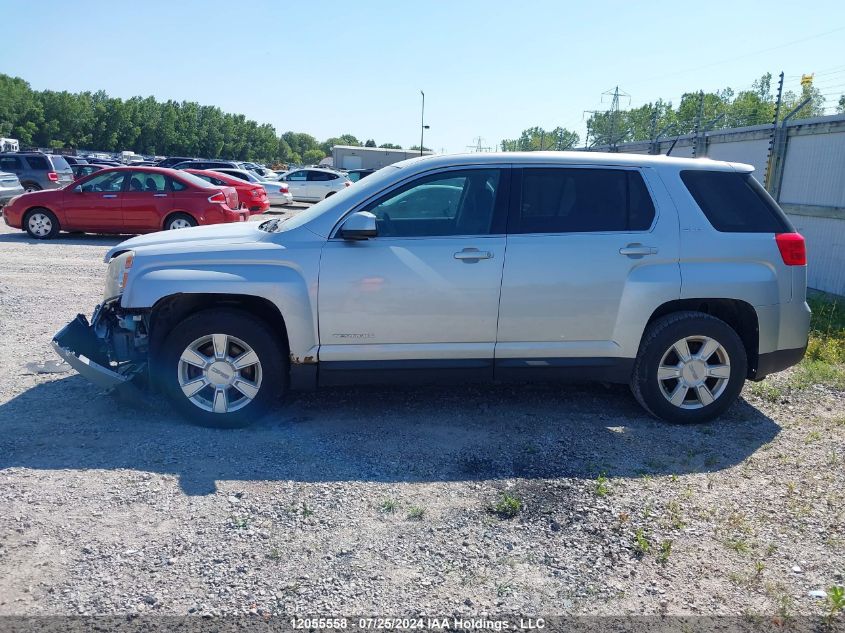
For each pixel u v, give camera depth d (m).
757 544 3.43
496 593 3.00
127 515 3.53
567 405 5.38
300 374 4.71
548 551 3.33
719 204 4.97
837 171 11.14
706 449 4.60
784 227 5.06
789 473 4.25
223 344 4.62
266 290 4.54
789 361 5.14
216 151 135.50
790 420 5.18
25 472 3.94
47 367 5.83
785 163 12.60
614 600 2.98
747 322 5.06
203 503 3.67
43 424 4.65
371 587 3.02
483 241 4.70
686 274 4.83
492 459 4.35
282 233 4.73
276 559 3.20
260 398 4.67
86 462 4.10
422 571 3.14
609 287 4.77
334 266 4.60
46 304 8.27
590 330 4.82
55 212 14.68
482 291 4.68
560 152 5.04
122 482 3.87
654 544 3.41
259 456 4.28
